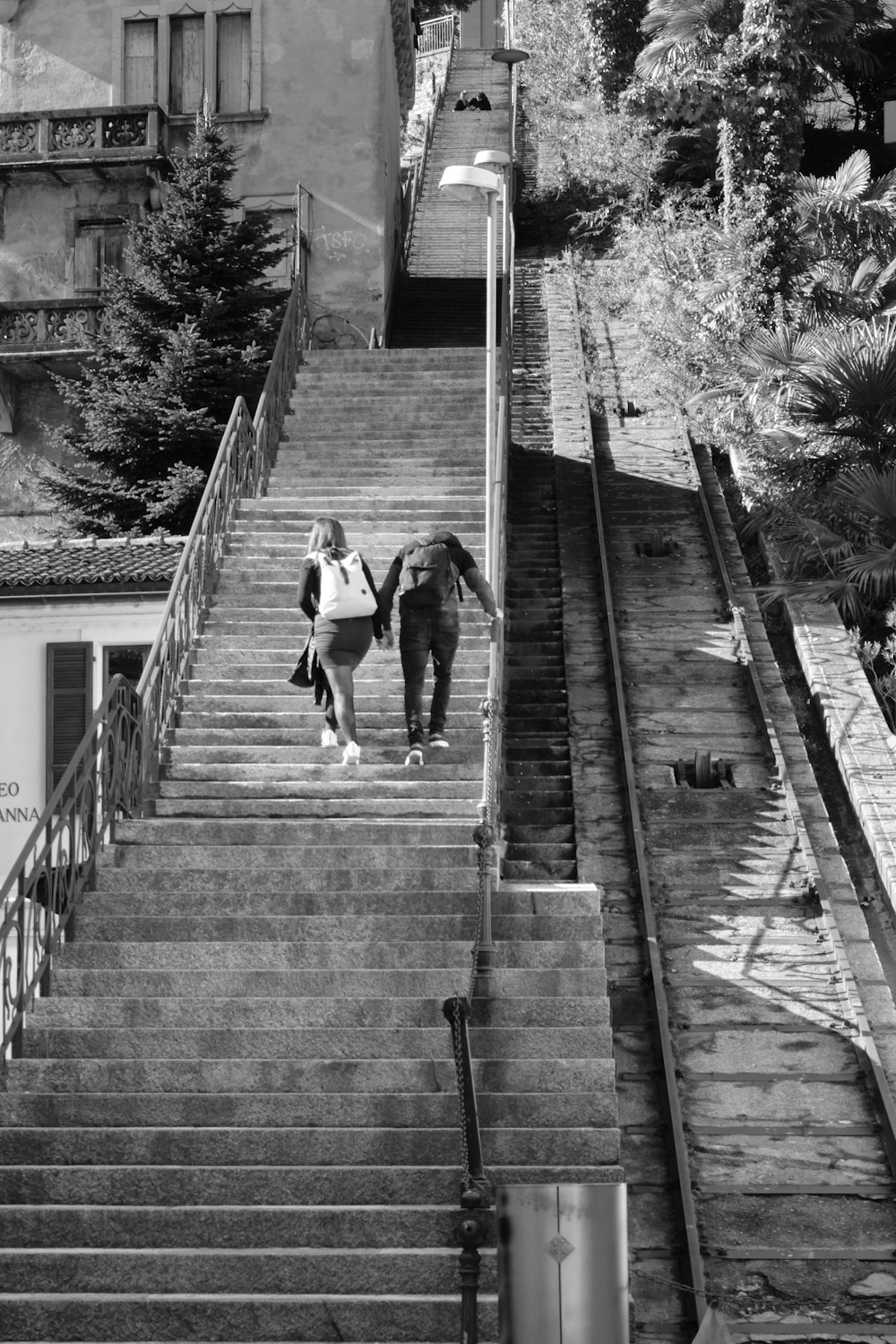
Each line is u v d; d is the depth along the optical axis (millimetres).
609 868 13617
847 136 37281
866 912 13805
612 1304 5953
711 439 24250
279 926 10016
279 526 16609
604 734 16016
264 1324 7684
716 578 19781
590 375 26984
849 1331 8680
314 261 28922
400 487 18047
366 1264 7871
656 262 26875
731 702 16797
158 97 29219
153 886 10492
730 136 26547
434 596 12398
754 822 14461
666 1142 10312
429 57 52750
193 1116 8820
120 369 23000
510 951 9711
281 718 13133
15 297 28469
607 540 20922
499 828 12281
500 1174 8336
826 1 28219
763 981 12102
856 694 17156
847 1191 9852
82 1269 7934
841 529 20828
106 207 28391
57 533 22484
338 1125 8750
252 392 22375
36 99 29547
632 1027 11547
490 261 14617
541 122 38312
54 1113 8867
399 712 13312
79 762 10578
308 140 29062
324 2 29250
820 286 24734
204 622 14680
